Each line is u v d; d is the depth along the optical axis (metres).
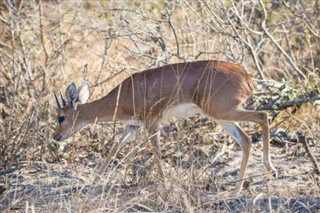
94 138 21.53
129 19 23.95
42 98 23.11
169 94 18.67
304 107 21.92
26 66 24.62
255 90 20.14
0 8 27.88
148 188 16.30
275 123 21.67
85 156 20.58
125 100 19.39
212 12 22.73
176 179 16.56
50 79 23.88
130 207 15.14
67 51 26.41
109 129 21.70
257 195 15.81
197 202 15.45
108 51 26.38
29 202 16.33
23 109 22.52
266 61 27.11
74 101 20.16
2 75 25.58
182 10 25.86
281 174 18.30
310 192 16.55
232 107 18.06
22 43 25.20
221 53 23.58
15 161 19.61
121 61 26.03
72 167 19.45
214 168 19.19
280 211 14.86
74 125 20.16
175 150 19.62
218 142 20.69
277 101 21.52
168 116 18.98
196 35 25.67
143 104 19.06
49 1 29.61
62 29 28.27
